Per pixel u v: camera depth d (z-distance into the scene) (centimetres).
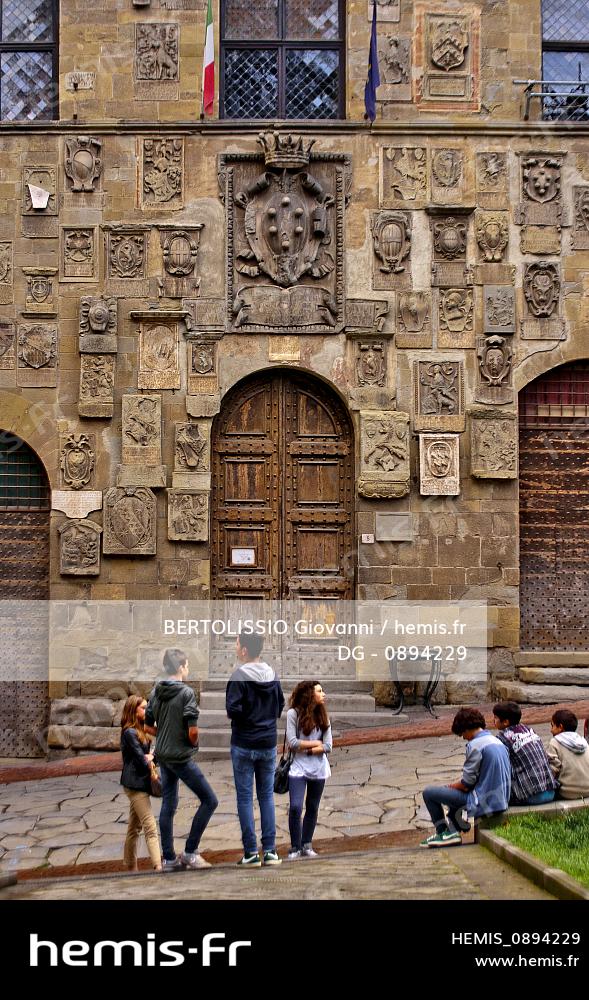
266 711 909
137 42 1549
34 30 1589
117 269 1533
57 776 1358
